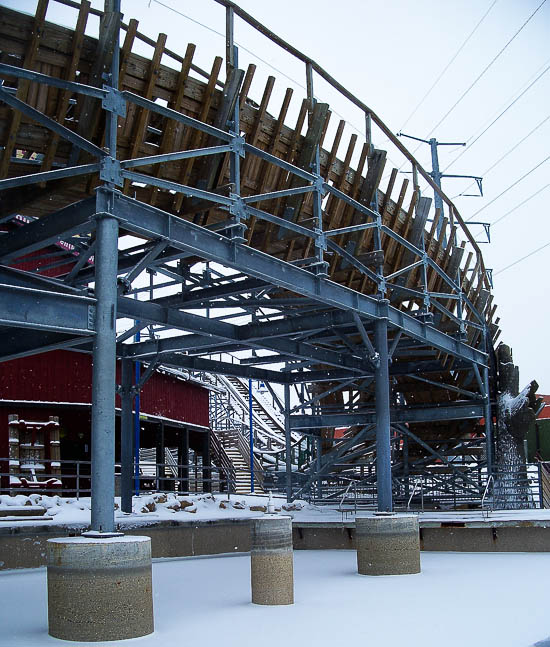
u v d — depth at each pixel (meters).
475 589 13.71
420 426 32.38
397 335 22.59
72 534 17.56
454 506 29.88
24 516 17.81
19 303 11.31
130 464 21.77
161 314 20.19
